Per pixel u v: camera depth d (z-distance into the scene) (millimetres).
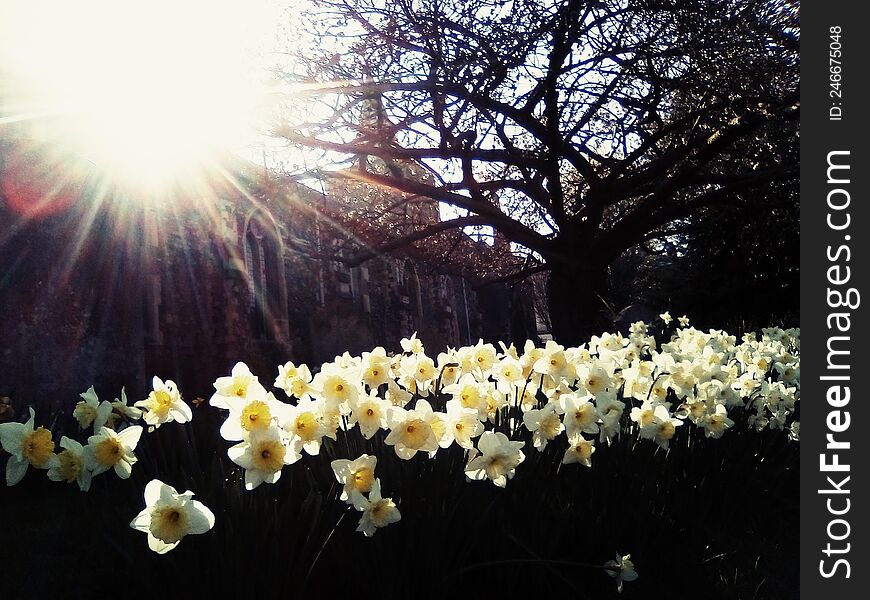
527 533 2967
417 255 16078
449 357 3908
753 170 13555
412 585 2609
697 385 4402
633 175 11875
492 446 2707
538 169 11805
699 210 15641
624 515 3363
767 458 4676
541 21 9547
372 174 11859
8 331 7742
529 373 3629
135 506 2891
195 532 2111
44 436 2539
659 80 10055
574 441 3252
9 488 4863
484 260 16422
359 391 2869
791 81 10242
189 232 14484
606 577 3191
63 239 8828
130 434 2635
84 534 3414
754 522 4344
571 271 12500
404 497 2707
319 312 20188
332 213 13266
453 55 9586
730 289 18359
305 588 2424
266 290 18047
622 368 4672
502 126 11352
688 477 4016
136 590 2641
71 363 8625
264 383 15062
